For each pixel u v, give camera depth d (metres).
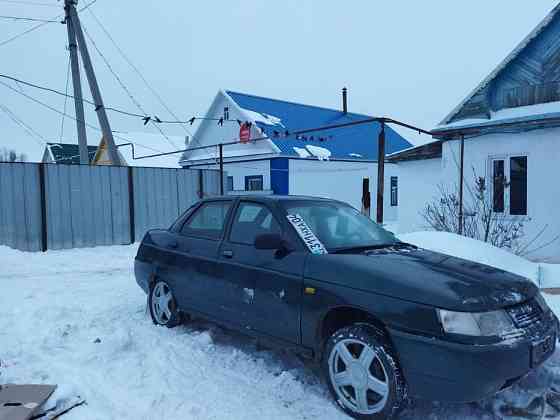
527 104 9.39
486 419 3.13
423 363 2.85
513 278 3.42
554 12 8.72
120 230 11.81
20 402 3.16
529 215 9.42
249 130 20.55
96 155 31.81
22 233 10.34
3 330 4.96
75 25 14.12
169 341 4.59
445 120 10.73
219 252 4.39
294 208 4.21
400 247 4.15
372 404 3.12
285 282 3.66
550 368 3.65
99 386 3.59
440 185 11.39
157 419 3.12
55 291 6.84
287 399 3.44
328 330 3.51
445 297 2.90
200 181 13.35
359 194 22.72
